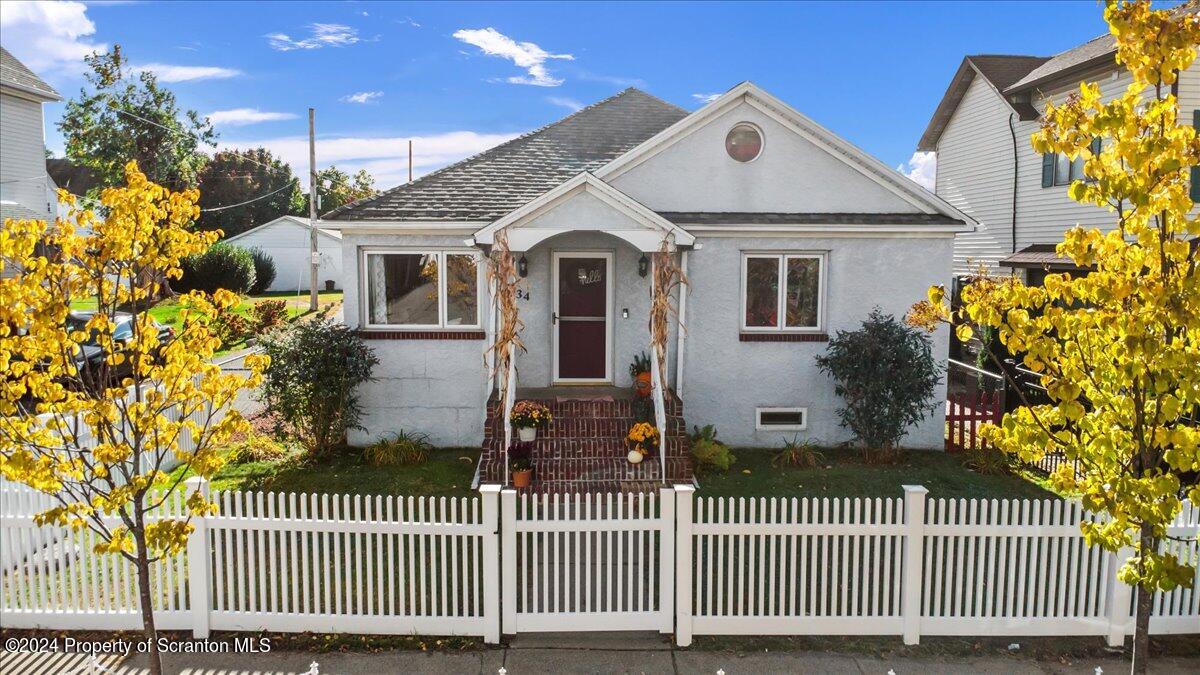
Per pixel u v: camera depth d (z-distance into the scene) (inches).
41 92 1035.9
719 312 521.0
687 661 264.4
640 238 452.8
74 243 212.1
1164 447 198.2
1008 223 824.9
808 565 344.5
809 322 530.3
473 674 256.1
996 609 279.9
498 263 441.4
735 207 524.4
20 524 280.4
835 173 525.7
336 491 431.8
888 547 277.3
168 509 319.9
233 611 280.2
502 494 272.2
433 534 274.2
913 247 520.7
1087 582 301.0
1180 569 191.5
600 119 617.6
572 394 511.8
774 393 527.5
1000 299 205.3
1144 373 185.6
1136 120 185.9
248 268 1462.8
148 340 219.0
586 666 261.1
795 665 262.2
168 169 2005.4
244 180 2418.8
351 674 255.1
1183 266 189.0
